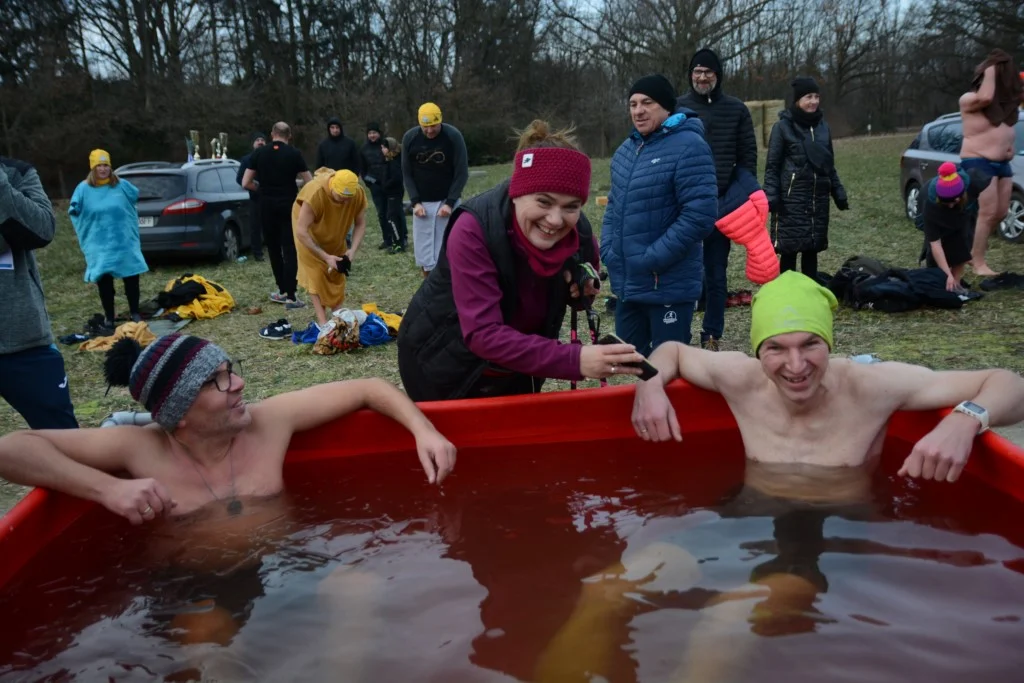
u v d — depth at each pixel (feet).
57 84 95.25
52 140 95.30
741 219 11.94
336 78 115.14
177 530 8.66
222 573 7.77
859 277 24.03
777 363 9.02
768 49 95.66
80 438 8.95
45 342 11.86
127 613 7.17
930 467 8.26
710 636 6.32
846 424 9.54
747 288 27.91
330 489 9.50
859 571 7.22
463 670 6.10
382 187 40.27
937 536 7.77
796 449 9.70
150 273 39.34
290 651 6.49
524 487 9.30
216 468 9.34
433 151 27.73
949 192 23.20
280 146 28.45
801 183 23.16
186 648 6.60
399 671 6.14
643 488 9.18
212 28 109.60
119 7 104.06
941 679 5.73
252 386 19.89
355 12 113.91
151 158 102.94
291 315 28.40
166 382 8.69
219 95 103.65
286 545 8.25
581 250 9.99
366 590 7.33
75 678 6.28
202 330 26.73
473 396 10.80
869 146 94.12
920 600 6.73
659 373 10.25
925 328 21.17
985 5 94.27
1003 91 25.64
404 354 10.58
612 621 6.61
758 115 76.59
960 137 36.70
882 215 42.93
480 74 111.75
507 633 6.55
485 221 8.90
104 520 8.93
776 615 6.58
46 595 7.52
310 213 22.86
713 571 7.32
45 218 11.46
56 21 98.94
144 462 9.11
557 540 8.09
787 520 8.25
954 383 9.14
